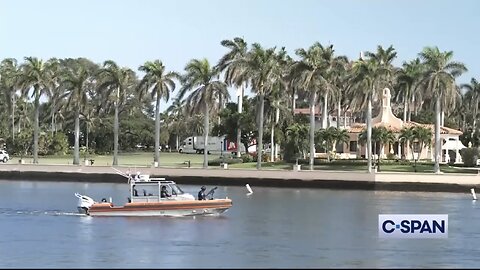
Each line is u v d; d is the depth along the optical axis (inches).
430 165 4493.1
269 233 1942.7
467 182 3570.4
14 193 3289.9
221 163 4530.0
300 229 2031.3
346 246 1738.4
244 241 1798.7
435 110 4089.6
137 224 2110.0
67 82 4591.5
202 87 4261.8
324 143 4790.8
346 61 4630.9
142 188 2298.2
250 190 3410.4
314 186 3742.6
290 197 3149.6
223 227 2057.1
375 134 4753.9
